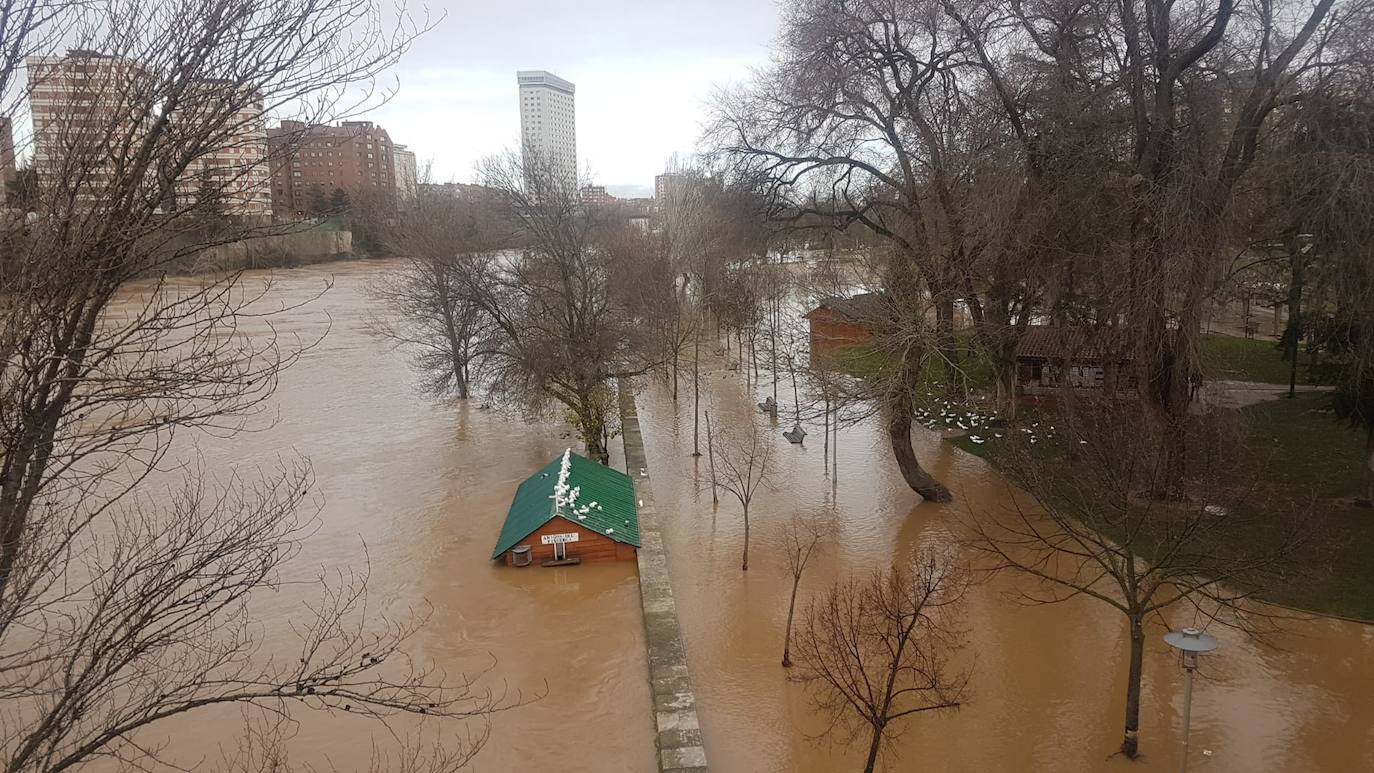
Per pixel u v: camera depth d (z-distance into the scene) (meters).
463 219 38.78
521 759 13.01
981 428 29.89
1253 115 18.89
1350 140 18.30
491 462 28.91
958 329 30.80
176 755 12.98
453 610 17.94
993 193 20.95
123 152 5.99
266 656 15.94
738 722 13.66
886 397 21.58
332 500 24.97
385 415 35.31
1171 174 19.30
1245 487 20.73
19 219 5.97
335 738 13.48
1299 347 37.72
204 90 6.40
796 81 22.16
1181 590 17.25
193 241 8.66
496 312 29.31
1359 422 22.61
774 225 25.77
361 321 57.03
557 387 32.06
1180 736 13.07
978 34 21.66
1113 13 22.97
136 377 7.25
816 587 18.38
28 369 5.67
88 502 23.20
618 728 13.75
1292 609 16.42
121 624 6.47
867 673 14.52
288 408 36.38
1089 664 15.09
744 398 38.19
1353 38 17.88
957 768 12.44
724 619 17.11
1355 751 12.55
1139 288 19.61
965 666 14.97
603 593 18.64
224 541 8.22
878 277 27.83
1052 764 12.48
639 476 26.22
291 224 9.45
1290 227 20.36
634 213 109.56
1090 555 13.91
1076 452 20.30
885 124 22.00
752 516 22.98
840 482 25.53
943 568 15.09
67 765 6.32
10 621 5.70
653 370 35.81
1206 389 23.64
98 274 5.84
